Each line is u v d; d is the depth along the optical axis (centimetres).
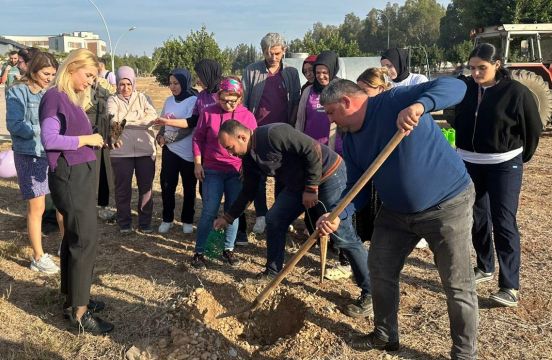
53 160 351
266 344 397
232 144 398
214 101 538
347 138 320
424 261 508
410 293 442
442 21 6481
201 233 486
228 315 373
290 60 918
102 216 632
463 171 305
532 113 397
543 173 890
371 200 374
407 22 9050
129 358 351
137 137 567
